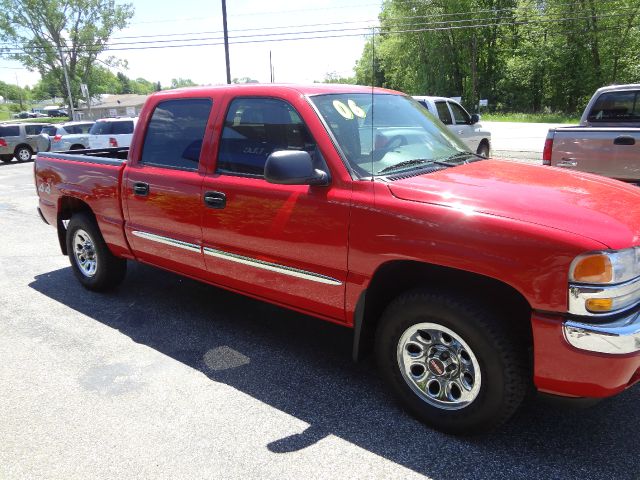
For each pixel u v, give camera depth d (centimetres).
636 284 234
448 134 390
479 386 258
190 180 369
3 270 595
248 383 337
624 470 249
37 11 5266
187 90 390
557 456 260
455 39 5531
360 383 336
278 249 323
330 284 304
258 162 337
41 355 380
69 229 502
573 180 304
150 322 436
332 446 271
